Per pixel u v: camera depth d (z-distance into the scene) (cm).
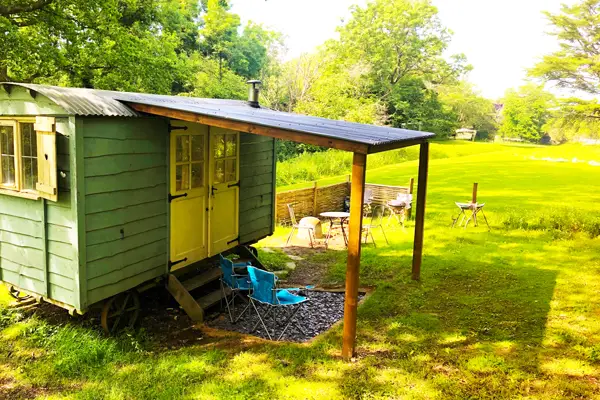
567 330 548
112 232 510
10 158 526
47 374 433
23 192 509
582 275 768
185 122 603
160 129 566
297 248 999
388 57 3919
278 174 2197
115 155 504
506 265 827
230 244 731
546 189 1708
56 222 488
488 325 565
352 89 3447
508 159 2783
